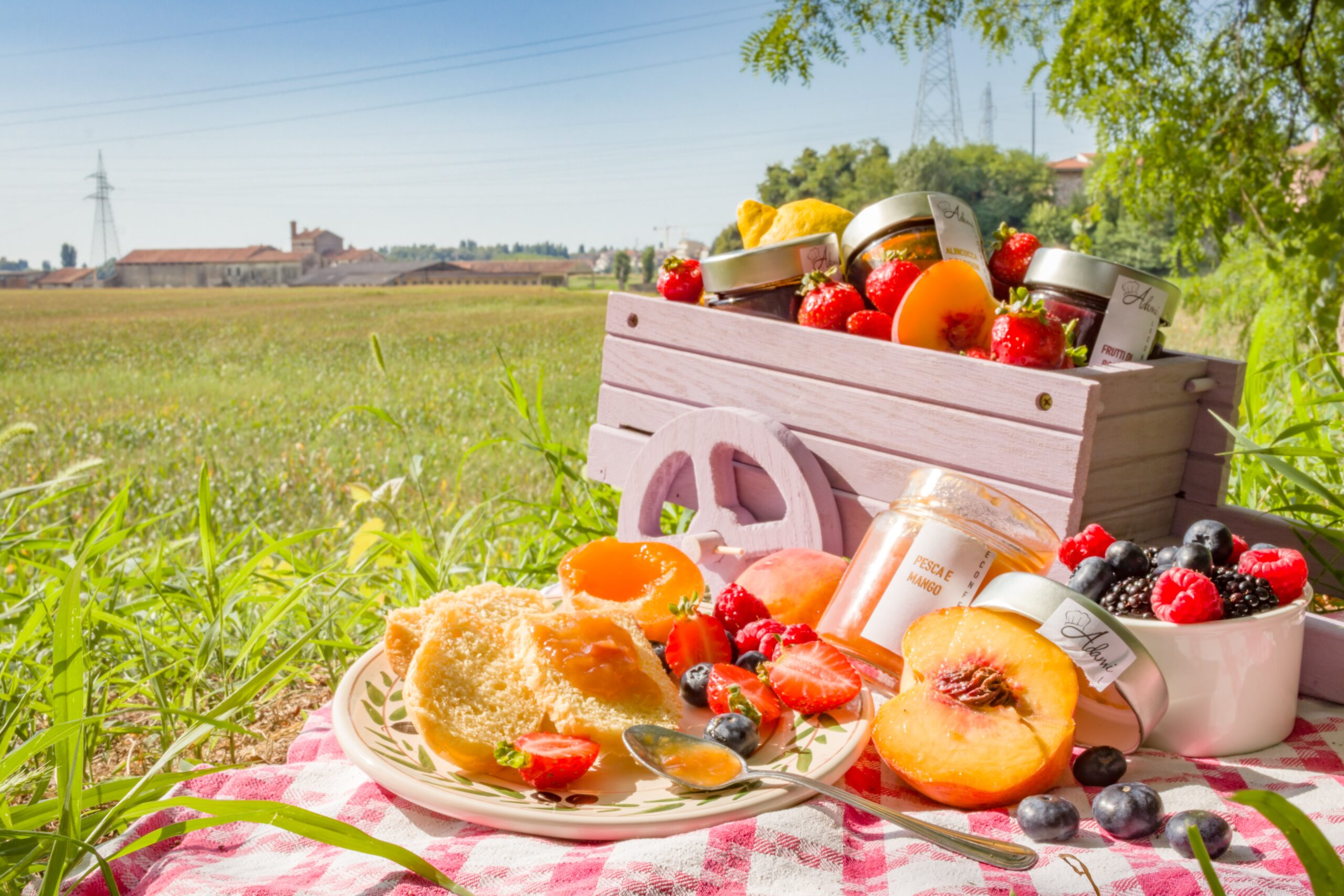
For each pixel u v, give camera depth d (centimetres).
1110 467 153
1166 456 165
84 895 106
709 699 131
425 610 139
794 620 158
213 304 3509
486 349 2248
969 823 108
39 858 119
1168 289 166
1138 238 3133
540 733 117
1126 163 601
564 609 142
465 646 127
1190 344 1202
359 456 973
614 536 282
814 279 186
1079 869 93
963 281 165
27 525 675
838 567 162
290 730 201
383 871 100
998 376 151
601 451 224
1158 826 102
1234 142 562
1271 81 551
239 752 189
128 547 262
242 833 116
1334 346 507
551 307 3403
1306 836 70
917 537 138
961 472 156
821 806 108
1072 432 143
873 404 169
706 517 195
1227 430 163
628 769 120
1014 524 135
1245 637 119
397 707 131
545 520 301
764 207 226
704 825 104
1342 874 70
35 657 197
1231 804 108
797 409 182
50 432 1218
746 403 192
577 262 6362
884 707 119
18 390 1738
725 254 196
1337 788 111
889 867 97
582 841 105
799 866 97
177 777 113
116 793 123
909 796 118
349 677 132
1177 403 163
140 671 215
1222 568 128
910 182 5478
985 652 118
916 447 164
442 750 116
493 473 905
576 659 123
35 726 190
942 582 135
